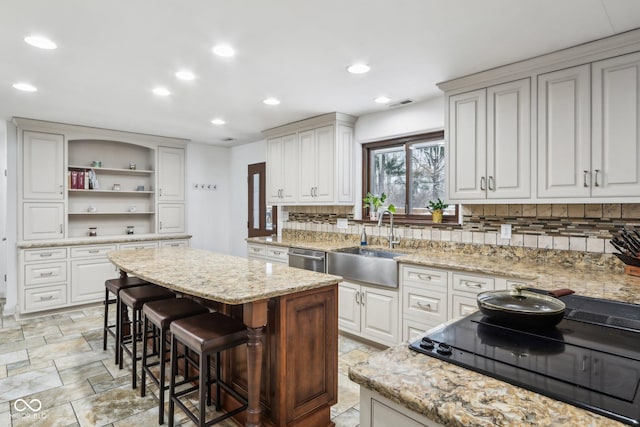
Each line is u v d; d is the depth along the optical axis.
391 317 3.06
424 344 1.05
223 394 2.23
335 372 2.14
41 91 3.21
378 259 3.10
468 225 3.16
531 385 0.80
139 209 5.46
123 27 2.08
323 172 4.06
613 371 0.87
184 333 1.85
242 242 6.00
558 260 2.64
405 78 2.88
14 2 1.82
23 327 3.78
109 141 5.20
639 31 2.05
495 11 1.91
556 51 2.35
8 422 2.11
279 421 1.88
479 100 2.77
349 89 3.15
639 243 2.16
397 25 2.06
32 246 4.09
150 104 3.61
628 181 2.13
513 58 2.48
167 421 2.11
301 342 1.96
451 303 2.68
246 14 1.95
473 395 0.78
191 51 2.40
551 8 1.87
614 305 1.47
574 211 2.58
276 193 4.66
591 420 0.68
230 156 6.30
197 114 3.99
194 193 5.88
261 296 1.74
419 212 3.71
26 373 2.72
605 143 2.21
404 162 3.87
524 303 1.31
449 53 2.42
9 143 4.23
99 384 2.56
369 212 4.15
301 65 2.63
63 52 2.41
